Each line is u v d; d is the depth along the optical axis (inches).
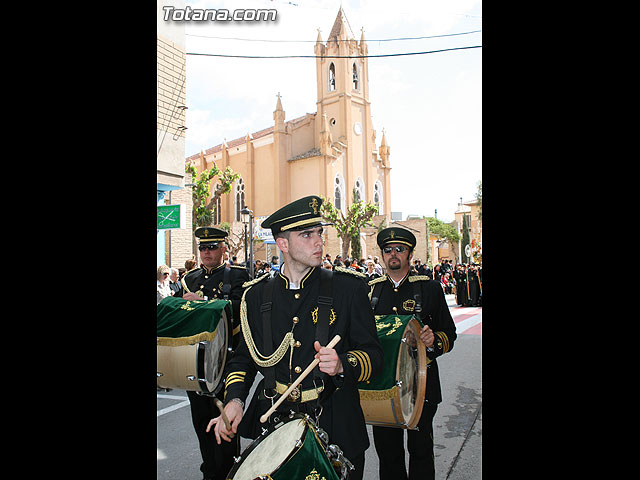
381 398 111.3
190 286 183.2
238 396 90.4
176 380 141.9
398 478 129.1
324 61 1862.7
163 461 175.5
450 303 914.1
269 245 1317.7
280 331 91.9
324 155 1679.4
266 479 69.0
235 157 1881.2
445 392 267.9
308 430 76.5
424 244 1768.0
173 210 454.6
